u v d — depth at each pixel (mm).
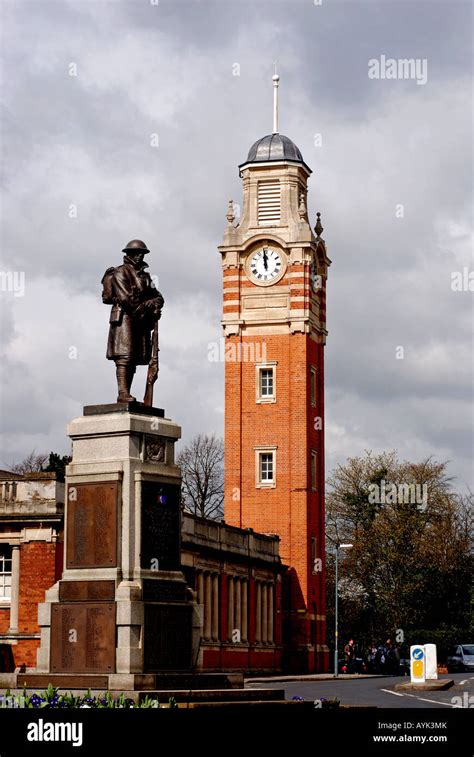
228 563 75125
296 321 93062
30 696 24062
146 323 28469
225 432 93562
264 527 91938
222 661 73188
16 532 59469
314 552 93188
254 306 94188
